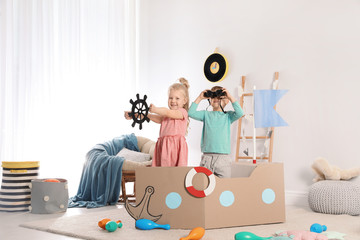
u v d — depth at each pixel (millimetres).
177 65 4559
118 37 4578
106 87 4477
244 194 2533
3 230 2510
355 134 3428
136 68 4789
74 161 4215
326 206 3117
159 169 2424
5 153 3822
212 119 2953
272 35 3904
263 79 3938
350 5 3494
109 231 2354
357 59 3443
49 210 3158
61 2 4180
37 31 3998
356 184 3166
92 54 4383
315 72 3654
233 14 4164
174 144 2896
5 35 3854
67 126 4176
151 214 2430
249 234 2039
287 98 3797
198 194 2377
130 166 3736
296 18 3773
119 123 4562
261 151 3900
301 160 3691
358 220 2854
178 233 2295
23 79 3906
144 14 4840
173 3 4621
